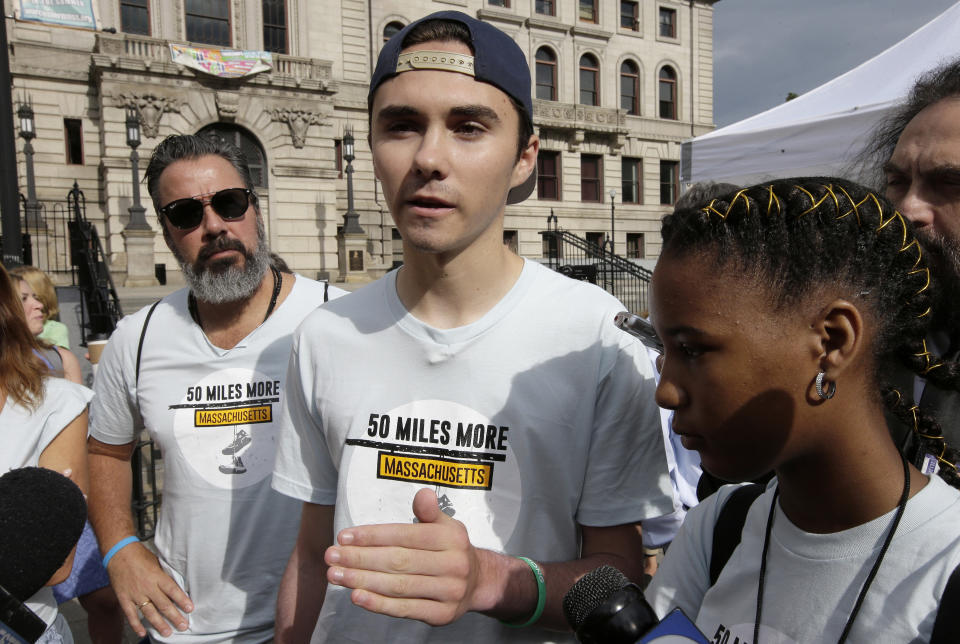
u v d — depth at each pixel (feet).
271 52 63.98
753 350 2.27
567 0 83.10
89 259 28.07
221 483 5.93
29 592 2.89
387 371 4.04
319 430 4.43
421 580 2.76
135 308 36.81
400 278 4.21
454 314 3.95
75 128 59.88
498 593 3.21
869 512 2.44
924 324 2.52
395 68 3.58
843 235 2.26
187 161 6.10
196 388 6.15
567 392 3.82
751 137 14.65
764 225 2.27
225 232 6.05
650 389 3.91
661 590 3.30
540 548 3.83
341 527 3.99
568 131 83.41
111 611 8.50
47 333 14.93
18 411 5.46
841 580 2.45
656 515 3.84
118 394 6.52
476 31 3.55
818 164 13.30
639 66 88.99
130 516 6.43
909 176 3.88
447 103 3.48
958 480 2.64
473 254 3.82
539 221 82.12
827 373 2.26
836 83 13.82
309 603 4.42
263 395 6.06
